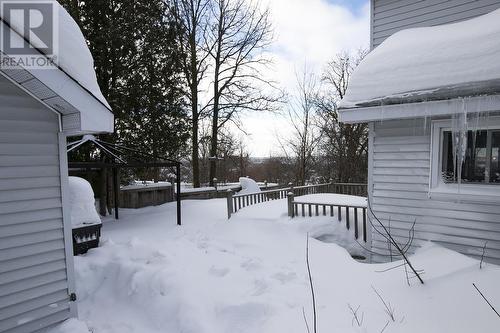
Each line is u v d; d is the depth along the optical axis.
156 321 4.02
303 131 21.41
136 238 6.25
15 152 3.23
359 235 6.43
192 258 5.66
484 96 4.25
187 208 10.50
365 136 19.77
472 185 4.95
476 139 4.96
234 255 5.95
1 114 3.15
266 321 3.51
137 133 9.74
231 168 29.03
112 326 4.02
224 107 16.55
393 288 3.96
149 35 9.59
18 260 3.27
